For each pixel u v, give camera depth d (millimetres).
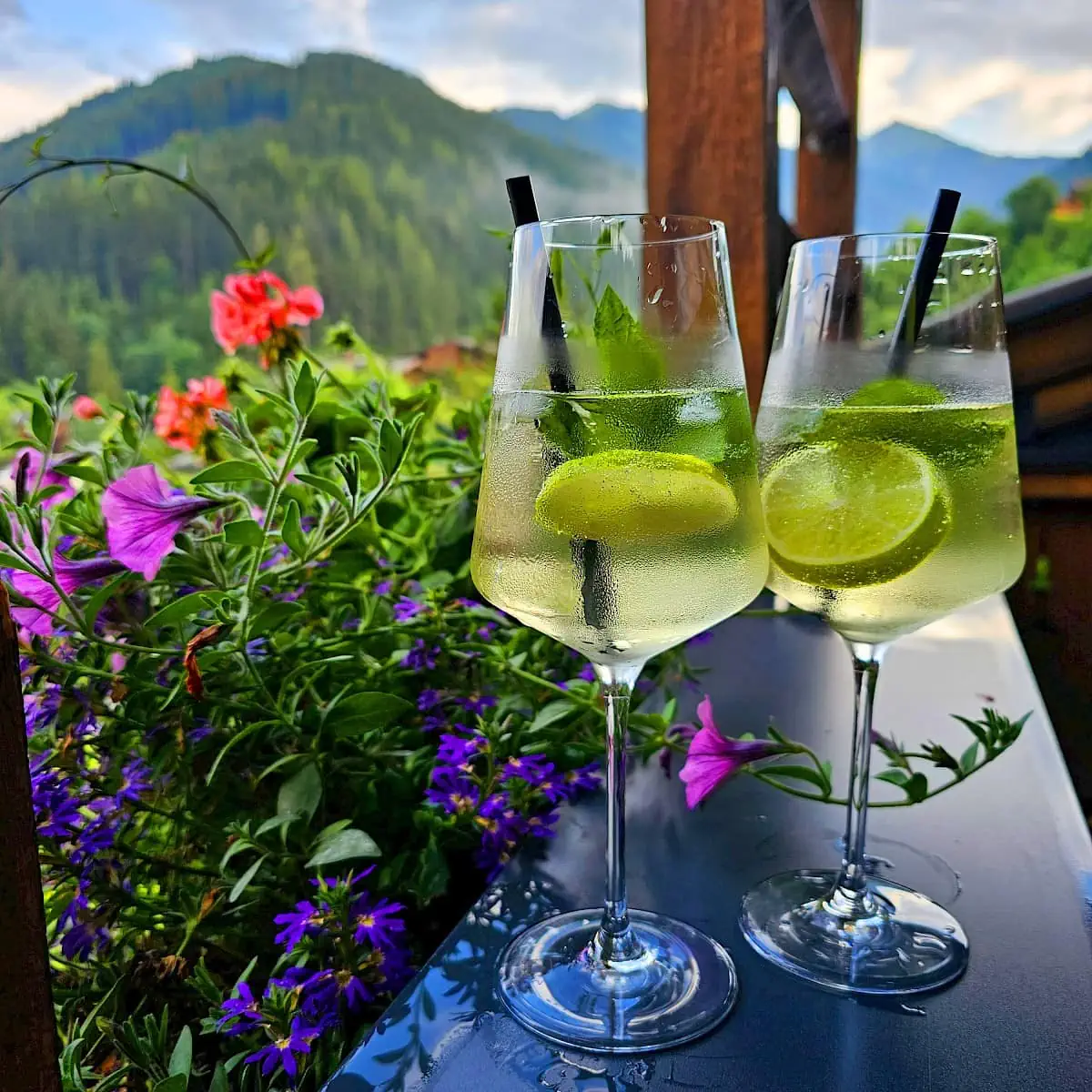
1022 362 2037
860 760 731
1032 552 2145
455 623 948
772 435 685
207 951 753
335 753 820
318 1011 623
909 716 1101
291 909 751
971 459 613
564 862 820
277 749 820
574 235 553
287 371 1175
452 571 1104
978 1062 569
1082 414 2027
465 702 884
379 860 801
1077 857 808
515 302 579
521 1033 600
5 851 347
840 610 656
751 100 1367
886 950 674
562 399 542
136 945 720
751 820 887
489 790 768
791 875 791
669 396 543
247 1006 586
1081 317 1972
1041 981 644
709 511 536
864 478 613
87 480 853
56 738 742
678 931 712
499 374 604
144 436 938
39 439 750
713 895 767
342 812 832
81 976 696
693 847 841
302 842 725
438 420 1301
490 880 809
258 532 729
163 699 781
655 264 558
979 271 629
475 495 1097
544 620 574
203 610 814
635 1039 583
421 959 815
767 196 1396
